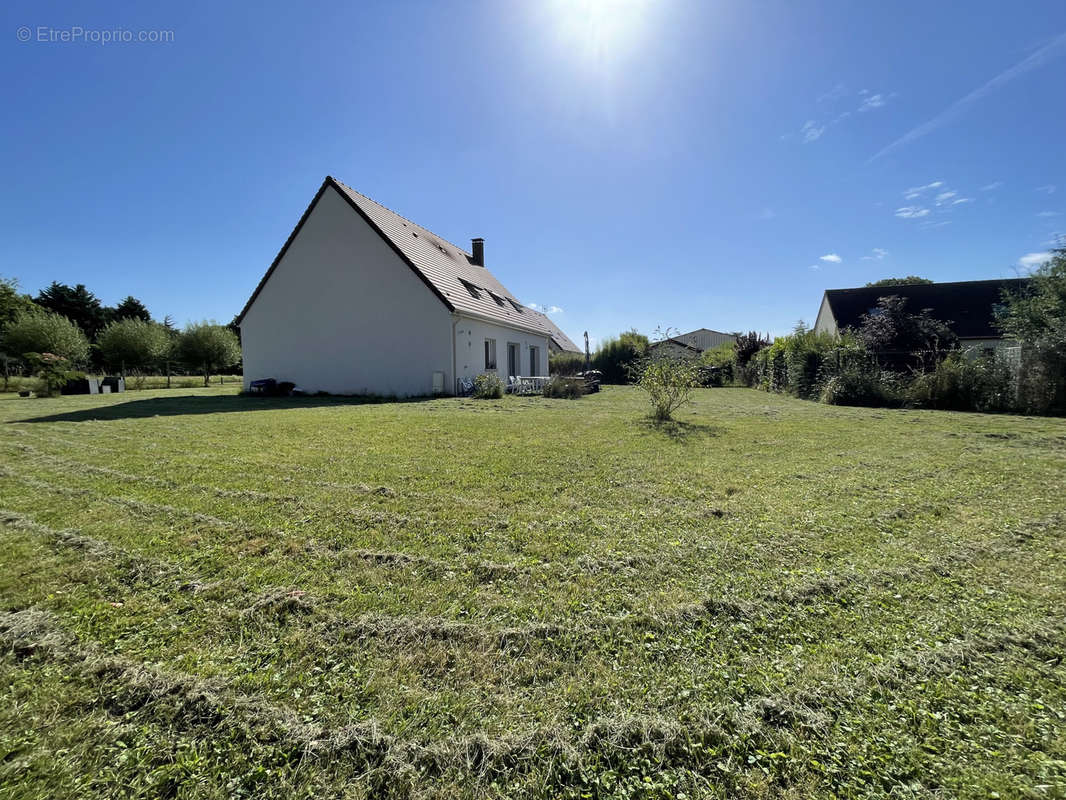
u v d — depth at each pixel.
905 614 2.16
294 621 2.09
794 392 16.05
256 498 3.83
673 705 1.59
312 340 16.42
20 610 2.16
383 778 1.31
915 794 1.25
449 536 3.06
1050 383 10.55
